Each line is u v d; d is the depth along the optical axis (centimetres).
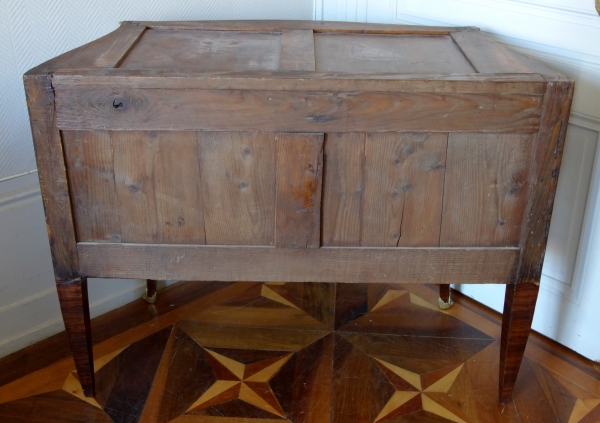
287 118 104
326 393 134
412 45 125
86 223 113
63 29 134
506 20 138
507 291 122
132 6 143
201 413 128
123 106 103
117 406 130
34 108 103
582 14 125
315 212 111
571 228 141
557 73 105
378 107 103
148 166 108
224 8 158
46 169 107
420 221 113
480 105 103
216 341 149
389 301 165
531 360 145
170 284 171
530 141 107
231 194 111
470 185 110
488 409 131
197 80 101
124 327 154
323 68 110
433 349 147
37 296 147
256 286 171
